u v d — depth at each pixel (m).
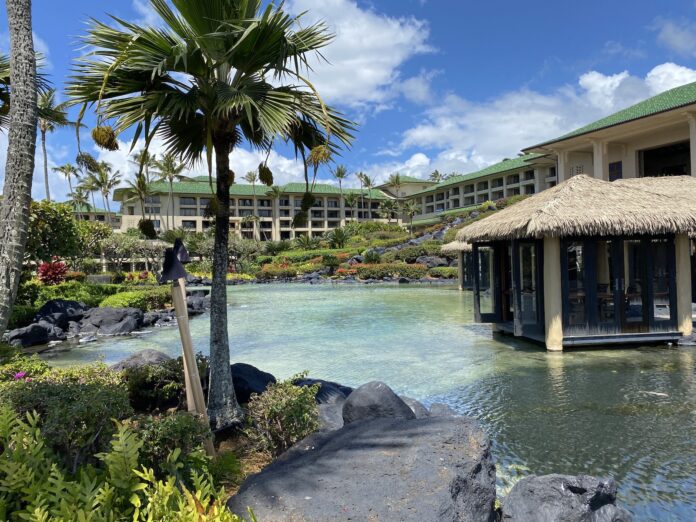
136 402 5.54
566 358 8.33
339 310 17.03
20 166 3.15
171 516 2.06
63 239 15.32
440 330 11.84
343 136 4.93
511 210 10.91
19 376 4.79
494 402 5.93
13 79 3.19
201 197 71.31
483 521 2.84
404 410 4.36
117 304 15.68
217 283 4.98
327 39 4.66
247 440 4.61
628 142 28.61
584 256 9.01
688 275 9.13
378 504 2.58
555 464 4.15
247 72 4.70
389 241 51.44
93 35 4.08
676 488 3.67
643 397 5.93
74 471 2.74
